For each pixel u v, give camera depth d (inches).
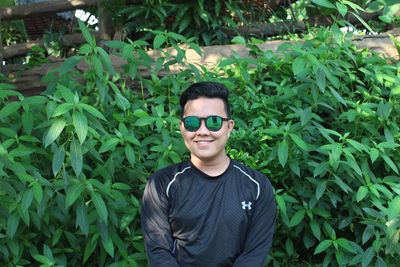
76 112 92.9
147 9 174.6
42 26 279.3
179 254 81.0
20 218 99.3
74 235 106.7
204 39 177.9
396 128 124.6
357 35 163.5
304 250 125.1
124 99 118.9
